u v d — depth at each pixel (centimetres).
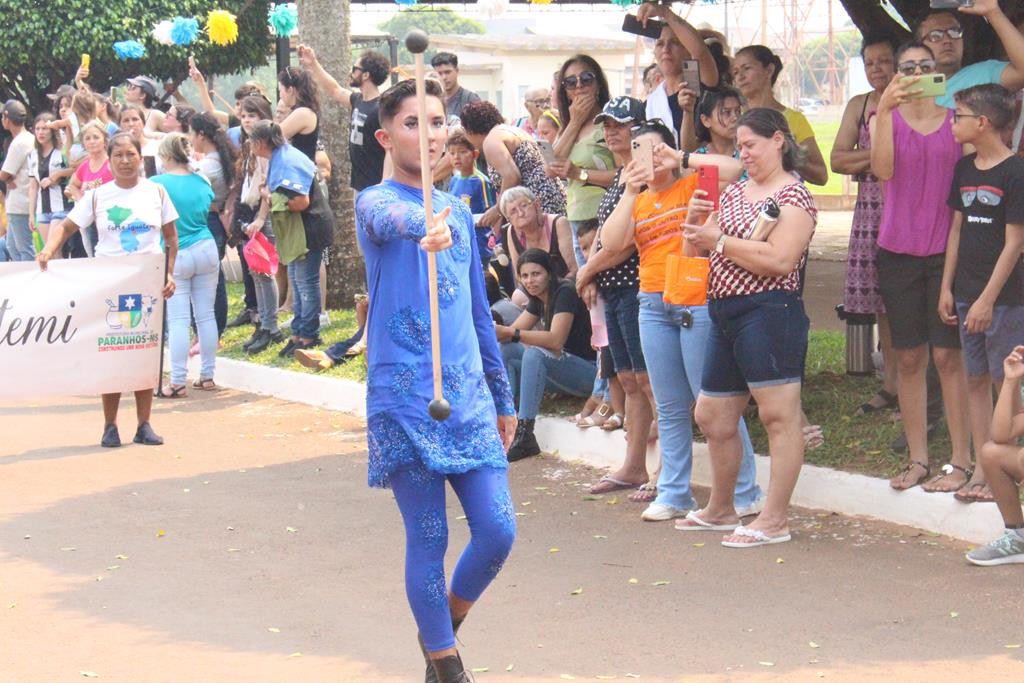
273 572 693
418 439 474
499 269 1023
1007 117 670
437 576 480
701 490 815
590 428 902
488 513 482
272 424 1086
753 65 859
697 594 630
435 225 459
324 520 790
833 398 903
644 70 1126
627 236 763
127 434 1062
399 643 582
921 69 711
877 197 873
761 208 677
